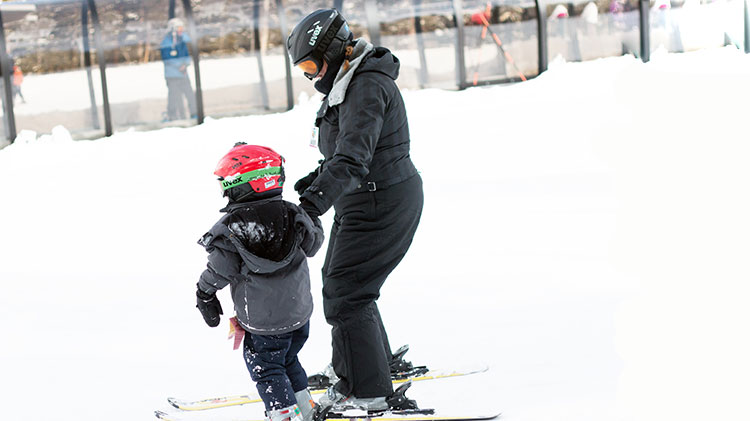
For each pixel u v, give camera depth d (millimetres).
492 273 5879
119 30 15234
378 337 3482
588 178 8867
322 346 4633
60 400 4004
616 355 3982
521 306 5008
